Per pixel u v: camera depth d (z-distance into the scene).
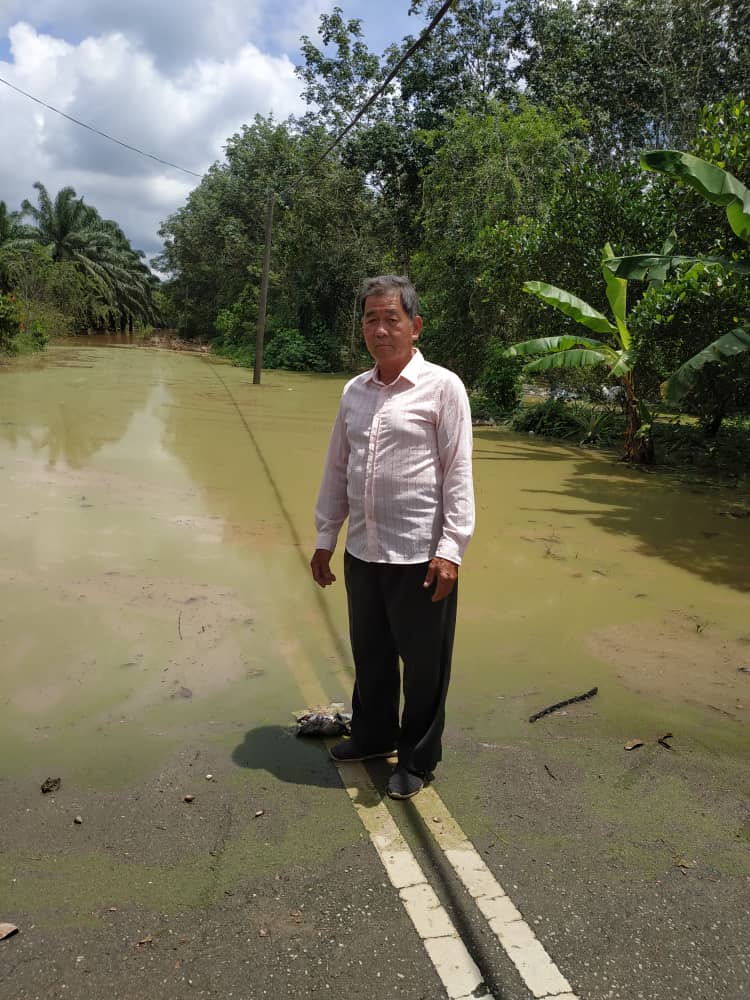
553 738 2.88
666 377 9.27
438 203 16.83
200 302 39.50
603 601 4.50
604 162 21.48
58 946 1.80
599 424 11.11
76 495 6.21
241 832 2.24
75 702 2.99
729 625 4.19
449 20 20.12
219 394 14.77
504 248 11.76
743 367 8.75
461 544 2.34
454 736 2.87
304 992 1.70
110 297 44.69
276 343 23.45
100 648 3.48
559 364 9.40
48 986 1.69
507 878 2.08
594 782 2.59
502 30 20.41
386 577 2.40
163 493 6.48
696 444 10.38
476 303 15.60
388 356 2.33
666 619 4.24
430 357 17.05
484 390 14.67
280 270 25.23
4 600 3.97
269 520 5.83
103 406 11.84
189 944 1.82
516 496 7.33
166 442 8.98
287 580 4.52
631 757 2.76
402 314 2.31
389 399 2.37
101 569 4.52
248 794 2.44
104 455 7.96
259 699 3.09
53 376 16.36
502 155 15.91
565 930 1.90
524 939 1.87
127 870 2.07
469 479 2.37
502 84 20.86
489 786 2.54
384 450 2.35
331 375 21.67
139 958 1.77
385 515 2.37
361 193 22.53
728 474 8.99
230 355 27.08
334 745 2.76
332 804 2.40
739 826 2.37
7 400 11.86
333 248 22.77
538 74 20.08
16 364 18.86
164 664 3.35
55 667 3.27
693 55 19.67
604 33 20.77
